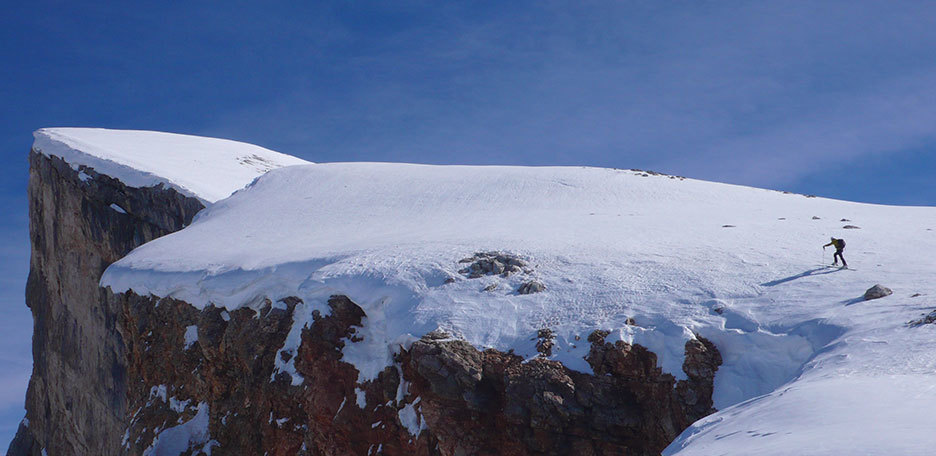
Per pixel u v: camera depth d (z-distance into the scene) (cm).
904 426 1021
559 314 2489
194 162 7569
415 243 3522
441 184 5709
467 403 2314
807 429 1124
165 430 3462
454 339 2461
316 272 3142
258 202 5703
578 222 3953
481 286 2769
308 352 2925
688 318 2277
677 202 4700
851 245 2850
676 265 2712
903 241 2859
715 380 2100
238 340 3300
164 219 5781
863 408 1192
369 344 2820
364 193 5675
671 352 2183
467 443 2320
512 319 2530
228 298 3491
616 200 4844
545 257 3009
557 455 2189
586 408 2211
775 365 2031
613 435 2183
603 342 2295
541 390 2231
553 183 5409
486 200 5156
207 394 3481
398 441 2577
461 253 3183
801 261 2617
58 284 6094
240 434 3191
